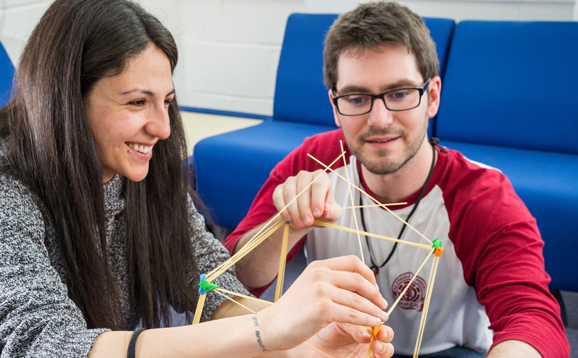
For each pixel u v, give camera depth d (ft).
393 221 3.21
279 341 1.81
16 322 1.89
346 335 2.27
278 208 2.61
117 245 2.79
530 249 2.69
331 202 2.58
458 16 6.87
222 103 9.01
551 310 2.45
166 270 2.85
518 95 5.88
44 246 2.24
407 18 2.85
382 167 2.98
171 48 2.25
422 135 2.97
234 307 2.72
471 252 2.97
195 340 1.85
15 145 2.27
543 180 4.92
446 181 3.14
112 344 1.87
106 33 2.09
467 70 6.12
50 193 2.30
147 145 2.35
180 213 2.88
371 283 1.96
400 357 3.28
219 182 6.11
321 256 3.47
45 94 2.17
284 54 7.10
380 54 2.80
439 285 3.12
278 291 2.39
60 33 2.13
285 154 5.73
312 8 7.55
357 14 2.89
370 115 2.89
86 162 2.24
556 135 5.76
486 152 5.77
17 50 6.54
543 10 6.46
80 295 2.48
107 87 2.14
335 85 3.12
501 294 2.60
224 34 8.57
